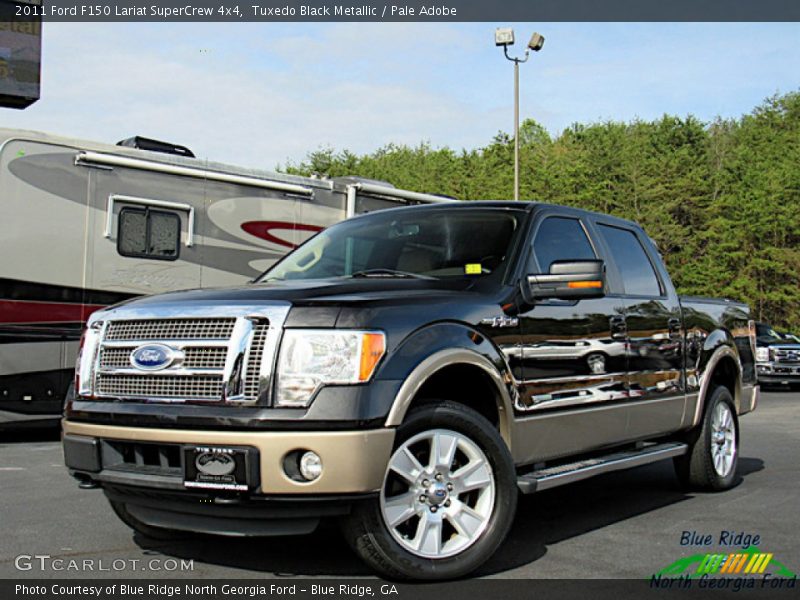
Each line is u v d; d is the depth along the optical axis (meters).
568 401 5.25
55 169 10.40
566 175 53.44
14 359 10.09
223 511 4.14
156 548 5.05
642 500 6.72
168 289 11.30
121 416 4.33
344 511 4.07
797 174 47.41
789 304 46.09
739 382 7.50
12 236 10.08
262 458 3.96
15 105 12.34
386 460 4.09
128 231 10.96
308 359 4.07
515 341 4.90
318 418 3.99
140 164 11.04
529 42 24.25
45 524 5.72
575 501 6.67
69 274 10.48
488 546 4.46
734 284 45.72
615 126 79.12
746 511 6.29
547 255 5.51
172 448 4.19
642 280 6.44
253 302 4.25
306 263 5.83
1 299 10.00
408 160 78.69
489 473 4.55
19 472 8.00
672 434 6.67
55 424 10.52
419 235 5.65
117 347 4.50
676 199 51.72
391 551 4.19
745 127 86.50
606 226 6.31
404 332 4.29
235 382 4.11
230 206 11.95
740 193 48.03
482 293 4.92
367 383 4.09
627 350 5.88
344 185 13.29
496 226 5.52
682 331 6.62
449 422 4.42
